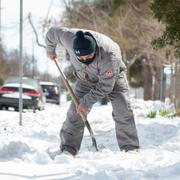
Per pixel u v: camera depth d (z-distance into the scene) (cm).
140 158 672
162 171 558
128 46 2856
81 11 3019
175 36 1156
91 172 562
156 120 1381
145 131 1084
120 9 2861
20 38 1280
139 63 4041
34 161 665
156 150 762
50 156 719
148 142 944
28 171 593
